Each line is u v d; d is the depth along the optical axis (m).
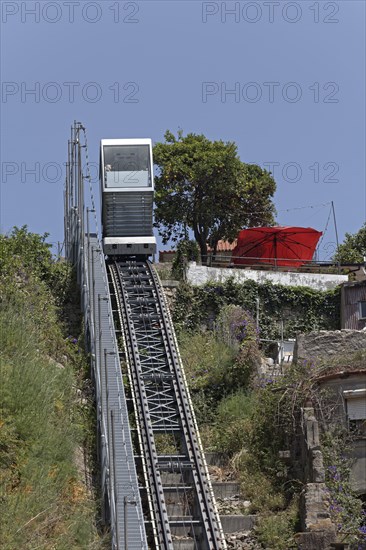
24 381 44.50
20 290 56.47
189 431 50.25
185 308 65.31
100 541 40.31
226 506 47.53
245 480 48.72
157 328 59.00
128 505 42.94
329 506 44.19
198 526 44.59
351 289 65.81
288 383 50.72
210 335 63.09
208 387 56.66
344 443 46.50
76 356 53.75
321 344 53.34
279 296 66.62
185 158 79.00
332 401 48.53
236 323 60.38
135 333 57.81
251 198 80.50
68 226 66.31
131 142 69.06
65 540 38.25
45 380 46.66
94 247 64.06
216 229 80.25
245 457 50.06
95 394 50.12
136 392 52.81
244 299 66.12
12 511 37.38
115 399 49.72
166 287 65.62
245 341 57.94
